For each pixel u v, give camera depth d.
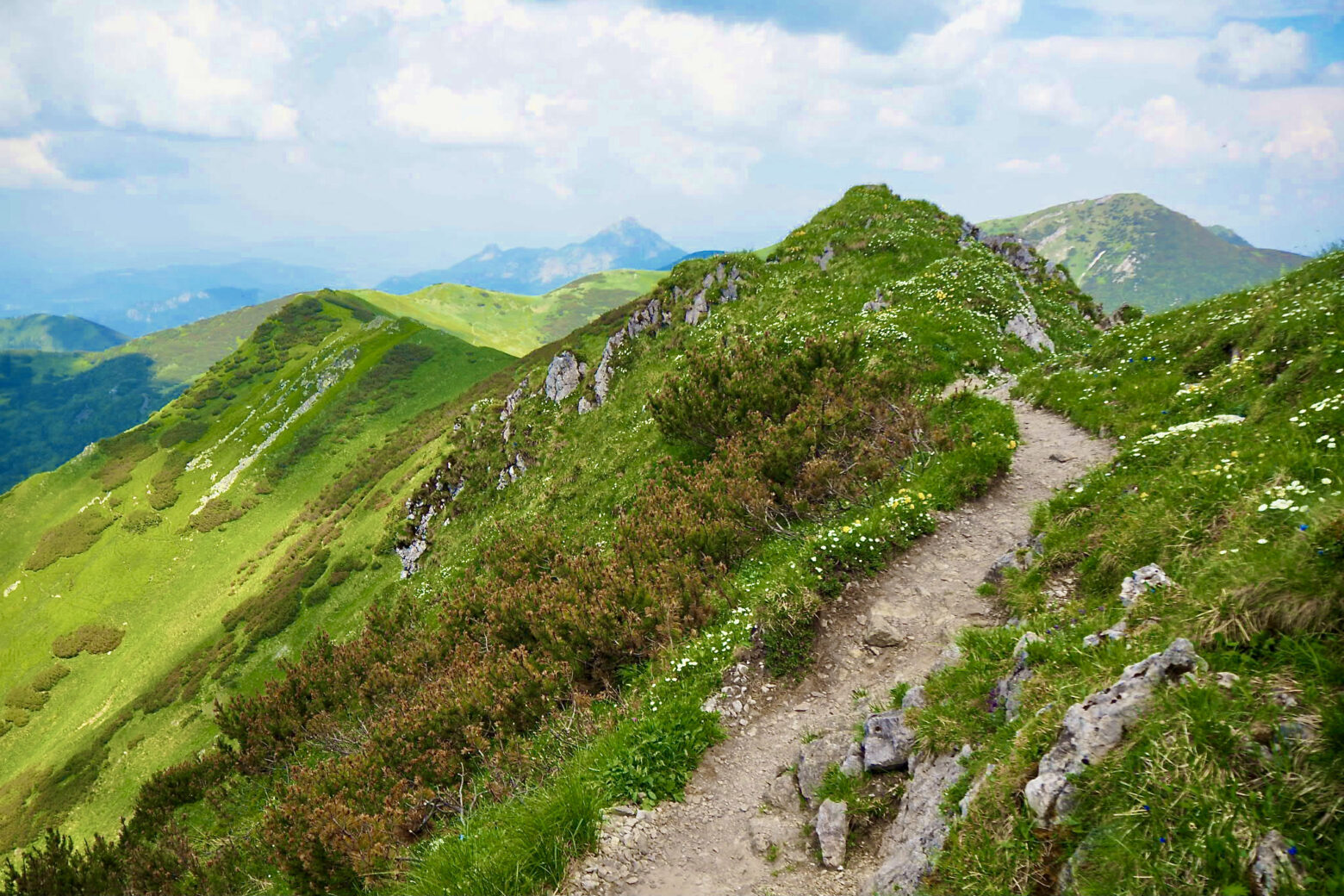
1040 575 8.75
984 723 6.35
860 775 7.05
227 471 156.75
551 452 35.66
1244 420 10.21
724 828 7.20
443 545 41.28
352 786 12.57
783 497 15.34
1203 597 5.01
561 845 6.76
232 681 75.81
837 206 38.31
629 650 11.96
